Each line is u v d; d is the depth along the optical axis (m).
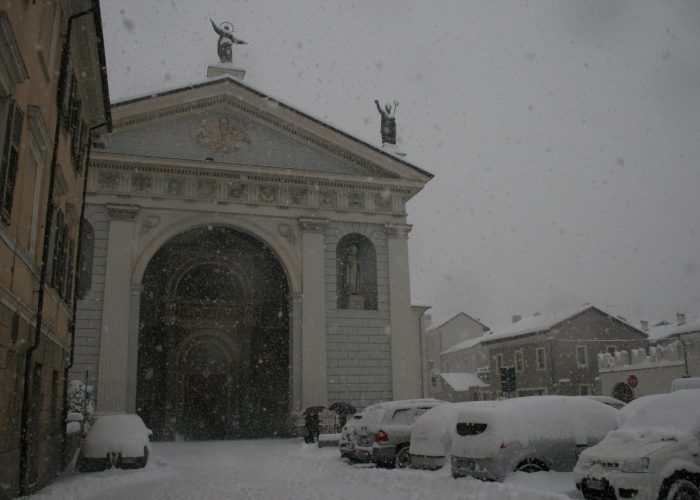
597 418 12.52
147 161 31.81
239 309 36.81
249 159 33.81
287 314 35.22
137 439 18.62
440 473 13.71
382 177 35.41
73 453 21.61
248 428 35.47
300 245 33.81
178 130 33.09
